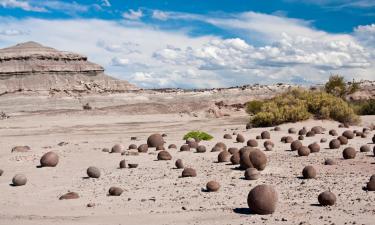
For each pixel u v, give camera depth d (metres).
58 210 13.17
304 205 12.41
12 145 33.50
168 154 23.52
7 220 11.86
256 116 41.72
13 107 107.88
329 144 25.88
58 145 32.69
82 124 54.97
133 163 22.25
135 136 39.19
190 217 11.32
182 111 72.50
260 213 11.38
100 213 12.44
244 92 115.81
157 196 14.64
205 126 47.69
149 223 10.77
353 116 41.44
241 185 16.00
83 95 132.62
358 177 16.84
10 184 18.22
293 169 19.08
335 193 14.00
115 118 63.56
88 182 17.98
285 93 48.22
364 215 10.82
